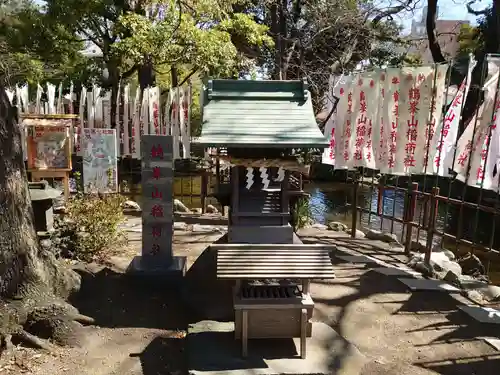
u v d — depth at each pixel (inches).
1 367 160.9
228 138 175.2
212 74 492.7
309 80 496.1
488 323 214.1
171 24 461.1
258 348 179.2
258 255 171.6
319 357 173.9
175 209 449.7
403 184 727.7
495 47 632.4
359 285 260.1
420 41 684.1
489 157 270.4
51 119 346.0
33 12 521.0
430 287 254.5
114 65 563.5
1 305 178.5
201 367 164.6
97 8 484.7
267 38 508.7
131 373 166.4
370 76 333.7
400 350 189.3
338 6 528.4
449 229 511.8
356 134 353.1
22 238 187.6
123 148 423.8
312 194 729.0
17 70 565.0
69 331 183.8
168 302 223.6
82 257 267.6
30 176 384.2
